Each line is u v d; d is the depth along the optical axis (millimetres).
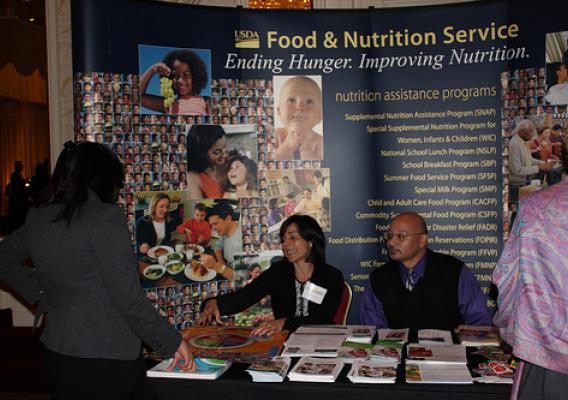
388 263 2910
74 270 1721
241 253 3691
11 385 3877
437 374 1845
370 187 3752
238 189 3680
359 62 3705
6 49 7094
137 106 3426
